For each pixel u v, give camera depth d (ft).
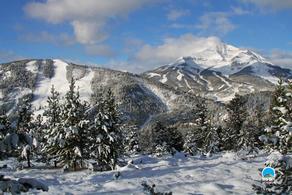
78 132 125.18
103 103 122.93
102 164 121.19
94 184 61.82
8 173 115.55
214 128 191.11
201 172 71.46
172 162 104.06
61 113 128.98
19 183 20.29
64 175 94.22
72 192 54.90
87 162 125.18
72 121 125.80
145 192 51.24
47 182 69.26
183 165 92.32
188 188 53.26
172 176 68.33
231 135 198.49
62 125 126.52
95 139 120.98
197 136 192.65
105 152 118.32
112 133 120.26
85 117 126.52
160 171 77.82
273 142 38.47
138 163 110.01
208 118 193.77
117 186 58.34
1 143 18.48
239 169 74.23
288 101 49.39
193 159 115.75
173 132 221.46
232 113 200.64
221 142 201.36
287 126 37.88
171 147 201.46
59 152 126.72
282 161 33.83
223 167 77.41
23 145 19.22
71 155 124.67
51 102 151.94
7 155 19.20
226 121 205.57
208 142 187.93
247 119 191.31
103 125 118.93
